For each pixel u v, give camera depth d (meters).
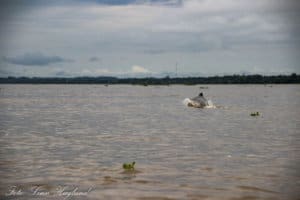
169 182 15.72
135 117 39.59
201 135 27.16
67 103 64.12
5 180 15.88
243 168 17.86
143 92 125.12
